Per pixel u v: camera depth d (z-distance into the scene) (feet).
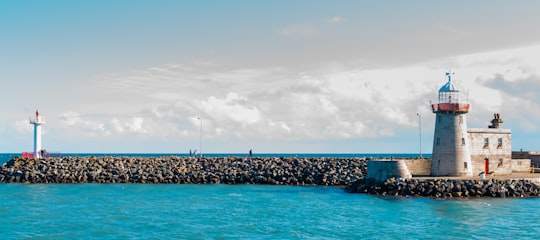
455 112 240.53
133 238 148.97
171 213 187.62
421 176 244.01
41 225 166.09
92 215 183.73
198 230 158.81
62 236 151.12
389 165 234.58
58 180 302.25
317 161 313.53
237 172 306.55
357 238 147.95
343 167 301.22
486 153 256.32
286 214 184.44
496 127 273.75
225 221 172.14
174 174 307.37
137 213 187.62
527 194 218.18
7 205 206.39
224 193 247.91
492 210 187.01
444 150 241.96
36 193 247.70
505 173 260.21
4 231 157.17
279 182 293.43
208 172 308.40
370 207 196.75
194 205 206.49
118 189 266.16
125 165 319.27
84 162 321.52
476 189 218.18
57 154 363.97
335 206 200.64
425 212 184.55
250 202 214.48
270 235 152.25
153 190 261.65
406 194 222.48
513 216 176.45
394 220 171.22
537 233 152.66
